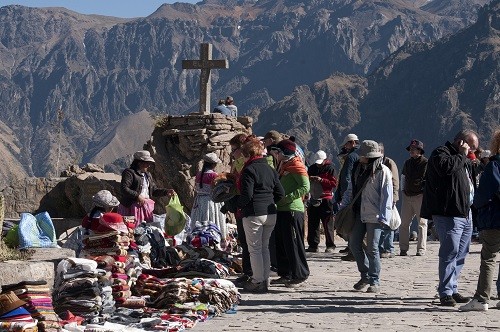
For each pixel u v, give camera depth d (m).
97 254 15.60
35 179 31.53
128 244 15.95
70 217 31.12
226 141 32.38
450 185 15.48
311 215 28.36
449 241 15.67
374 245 18.08
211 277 17.06
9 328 11.70
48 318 12.32
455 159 15.47
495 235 15.12
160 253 19.23
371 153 17.91
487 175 14.88
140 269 16.17
